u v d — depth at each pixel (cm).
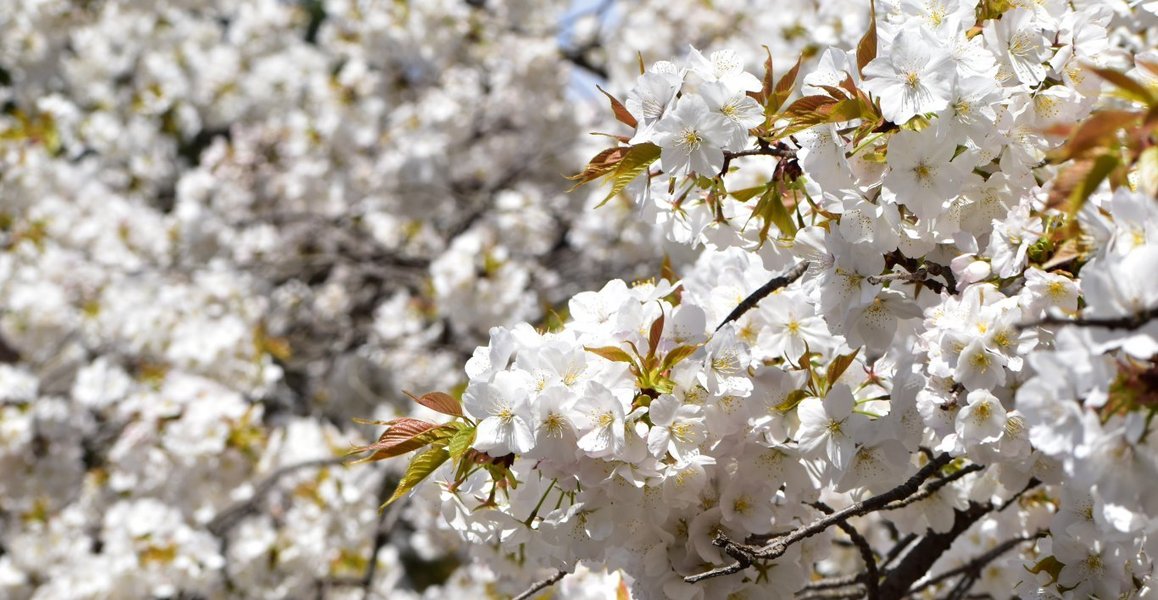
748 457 160
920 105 153
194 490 298
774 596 160
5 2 441
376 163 440
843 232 157
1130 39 186
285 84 477
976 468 166
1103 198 152
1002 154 159
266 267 424
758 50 364
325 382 455
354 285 475
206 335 343
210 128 522
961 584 188
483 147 456
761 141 159
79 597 279
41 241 400
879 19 163
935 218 158
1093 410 139
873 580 170
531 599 192
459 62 443
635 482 155
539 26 436
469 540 163
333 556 288
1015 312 153
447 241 450
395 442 159
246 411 298
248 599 286
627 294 162
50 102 409
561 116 436
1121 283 140
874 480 160
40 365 398
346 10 429
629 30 413
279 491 306
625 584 178
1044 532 176
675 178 162
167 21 490
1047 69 159
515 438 153
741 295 166
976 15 159
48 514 334
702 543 159
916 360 158
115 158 476
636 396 156
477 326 354
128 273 393
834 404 158
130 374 393
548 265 428
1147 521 148
